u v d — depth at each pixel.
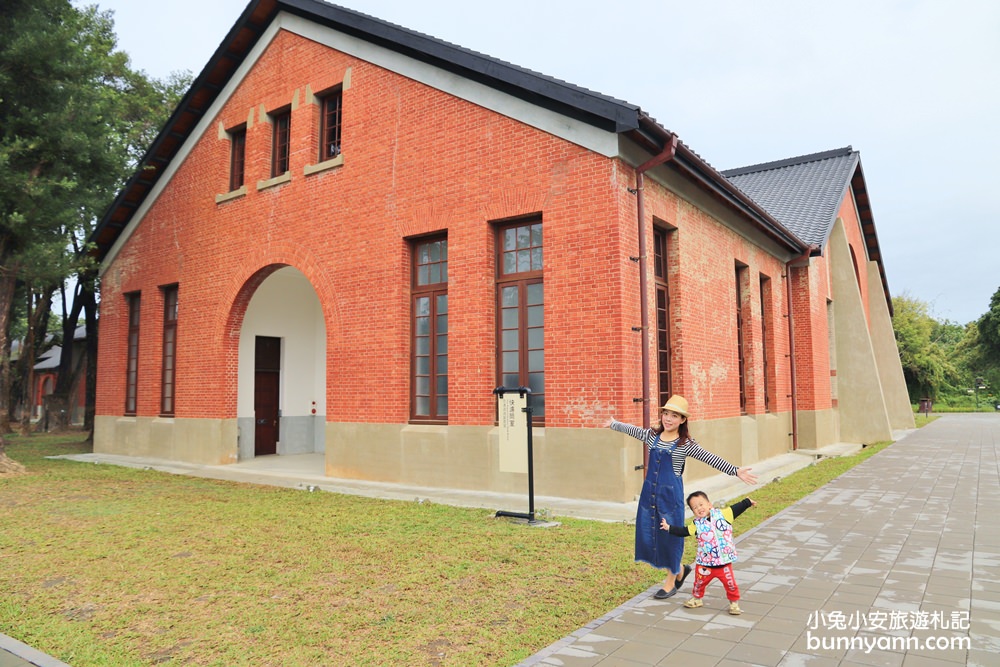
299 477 11.80
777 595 5.09
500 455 8.05
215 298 14.10
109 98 17.16
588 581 5.47
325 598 5.16
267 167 13.52
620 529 7.26
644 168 9.25
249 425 15.51
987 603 4.88
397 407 10.83
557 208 9.29
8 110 13.08
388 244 11.12
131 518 8.28
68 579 5.82
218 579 5.71
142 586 5.56
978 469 12.73
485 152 10.05
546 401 9.23
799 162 23.47
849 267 20.08
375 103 11.55
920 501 9.27
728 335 12.45
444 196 10.48
